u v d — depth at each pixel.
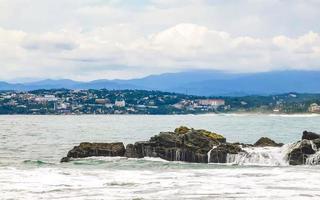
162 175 66.31
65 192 53.09
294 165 81.00
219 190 54.44
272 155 83.38
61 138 178.38
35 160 94.00
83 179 62.09
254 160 83.06
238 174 67.31
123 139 174.25
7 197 50.22
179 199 49.41
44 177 63.19
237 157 83.81
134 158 89.69
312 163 81.50
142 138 179.62
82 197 50.31
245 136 184.12
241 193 52.56
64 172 68.12
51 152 120.25
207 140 88.06
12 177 62.91
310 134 88.94
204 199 49.31
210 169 73.62
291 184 58.44
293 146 83.94
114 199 49.34
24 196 50.78
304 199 49.22
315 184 58.34
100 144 93.25
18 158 104.25
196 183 59.25
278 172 69.25
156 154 88.75
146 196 50.88
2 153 116.62
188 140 87.75
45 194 51.94
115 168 76.31
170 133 90.75
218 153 84.50
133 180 61.56
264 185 57.72
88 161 85.88
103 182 59.84
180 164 82.56
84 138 179.12
